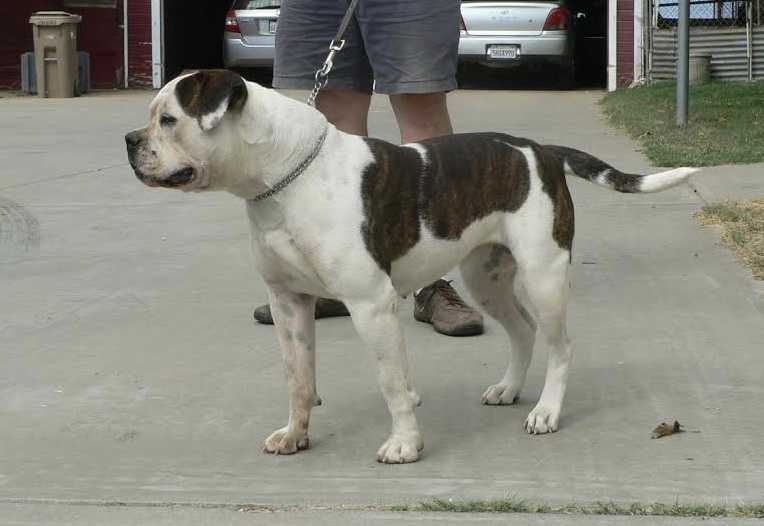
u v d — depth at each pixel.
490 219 5.24
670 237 9.05
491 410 5.72
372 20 6.76
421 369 6.37
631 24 22.47
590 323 7.05
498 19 21.44
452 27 6.82
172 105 4.61
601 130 15.38
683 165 11.85
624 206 10.19
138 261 9.09
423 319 7.19
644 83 22.20
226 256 9.17
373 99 20.00
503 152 5.24
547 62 21.53
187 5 26.94
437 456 5.11
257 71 25.62
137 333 7.21
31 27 24.33
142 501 4.67
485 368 6.36
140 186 12.12
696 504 4.46
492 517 4.40
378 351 4.91
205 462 5.12
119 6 24.45
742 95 18.27
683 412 5.55
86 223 10.45
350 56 6.96
